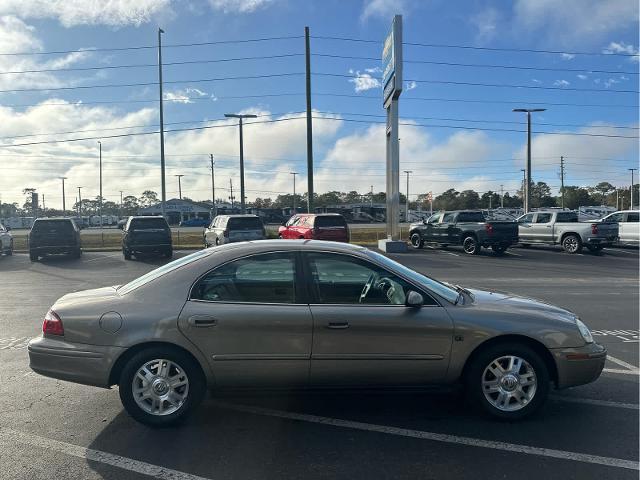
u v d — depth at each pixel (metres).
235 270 4.47
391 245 24.16
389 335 4.35
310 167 29.45
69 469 3.67
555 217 24.94
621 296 11.46
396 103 23.62
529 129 34.97
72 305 4.45
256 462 3.77
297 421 4.53
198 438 4.18
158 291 4.42
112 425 4.44
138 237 21.28
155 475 3.59
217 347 4.29
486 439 4.15
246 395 4.45
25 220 98.12
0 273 16.42
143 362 4.31
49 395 5.20
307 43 29.02
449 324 4.38
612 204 113.62
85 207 144.75
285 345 4.31
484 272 16.50
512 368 4.47
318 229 21.19
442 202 116.31
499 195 116.25
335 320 4.32
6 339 7.53
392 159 24.11
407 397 5.12
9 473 3.61
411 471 3.63
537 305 4.76
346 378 4.39
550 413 4.70
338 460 3.80
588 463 3.75
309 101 29.28
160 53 32.09
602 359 4.58
